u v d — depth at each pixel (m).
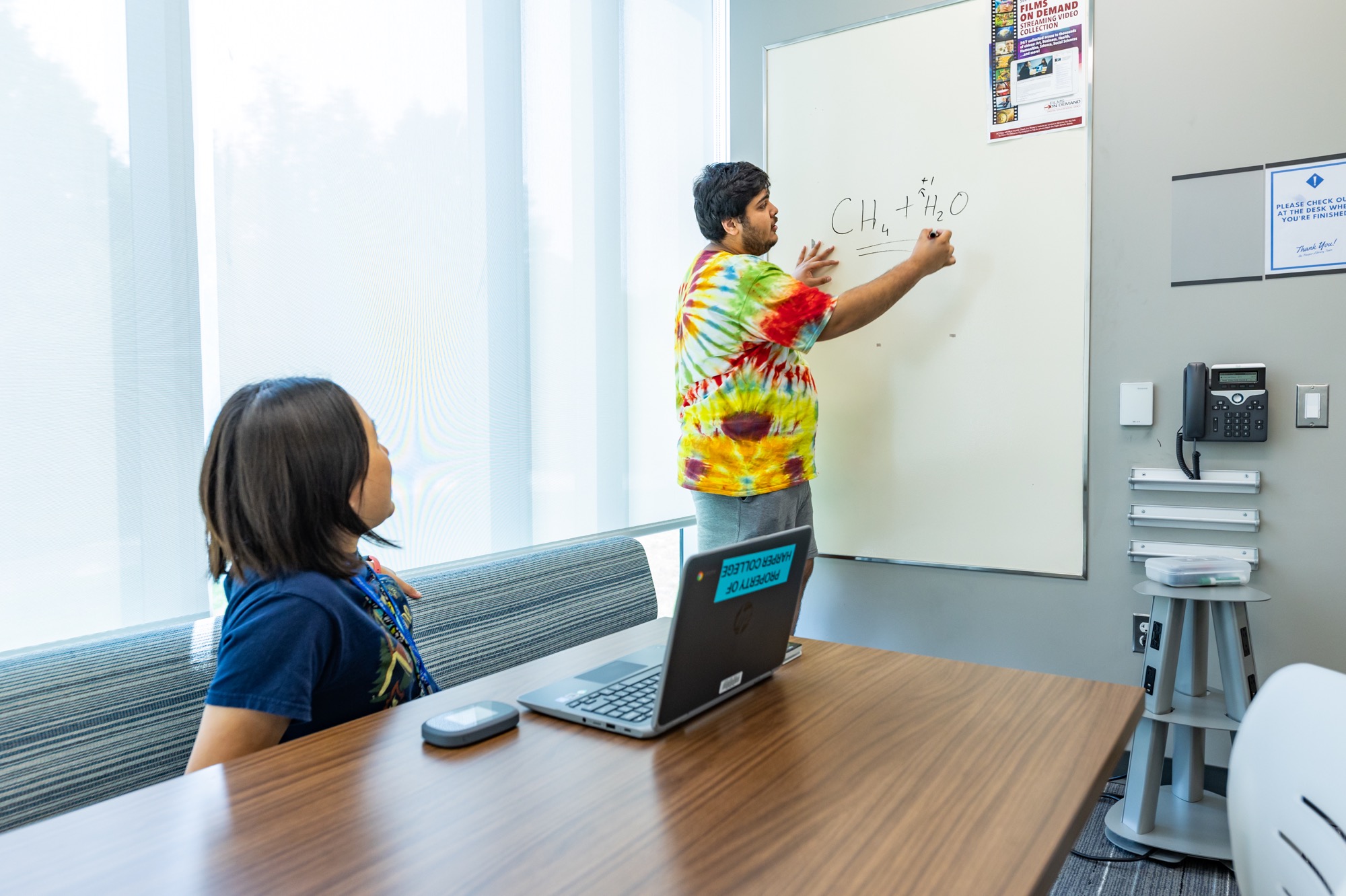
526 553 2.01
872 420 2.68
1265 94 2.11
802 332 2.03
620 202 2.50
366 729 0.96
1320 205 2.06
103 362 1.36
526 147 2.16
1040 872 0.65
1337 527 2.07
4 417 1.25
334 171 1.70
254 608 0.96
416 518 1.87
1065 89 2.34
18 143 1.25
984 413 2.50
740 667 1.05
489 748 0.91
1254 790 0.76
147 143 1.40
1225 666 1.95
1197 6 2.17
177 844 0.70
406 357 1.85
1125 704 1.03
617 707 1.00
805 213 2.78
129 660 1.21
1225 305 2.17
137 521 1.40
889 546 2.67
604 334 2.45
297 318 1.64
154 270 1.42
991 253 2.47
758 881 0.63
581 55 2.34
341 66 1.71
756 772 0.84
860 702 1.04
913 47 2.56
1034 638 2.46
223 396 1.52
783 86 2.80
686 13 2.79
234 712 0.92
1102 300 2.32
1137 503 2.30
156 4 1.41
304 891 0.62
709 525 2.24
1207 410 2.17
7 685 1.08
